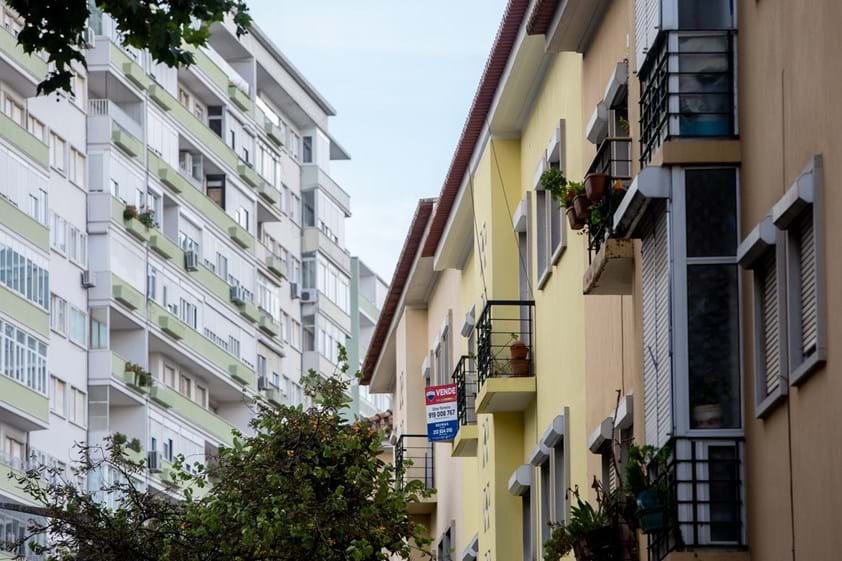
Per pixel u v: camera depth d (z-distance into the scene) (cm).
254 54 9806
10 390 6862
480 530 3444
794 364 1639
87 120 7894
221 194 9225
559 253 2755
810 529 1605
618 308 2311
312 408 3428
